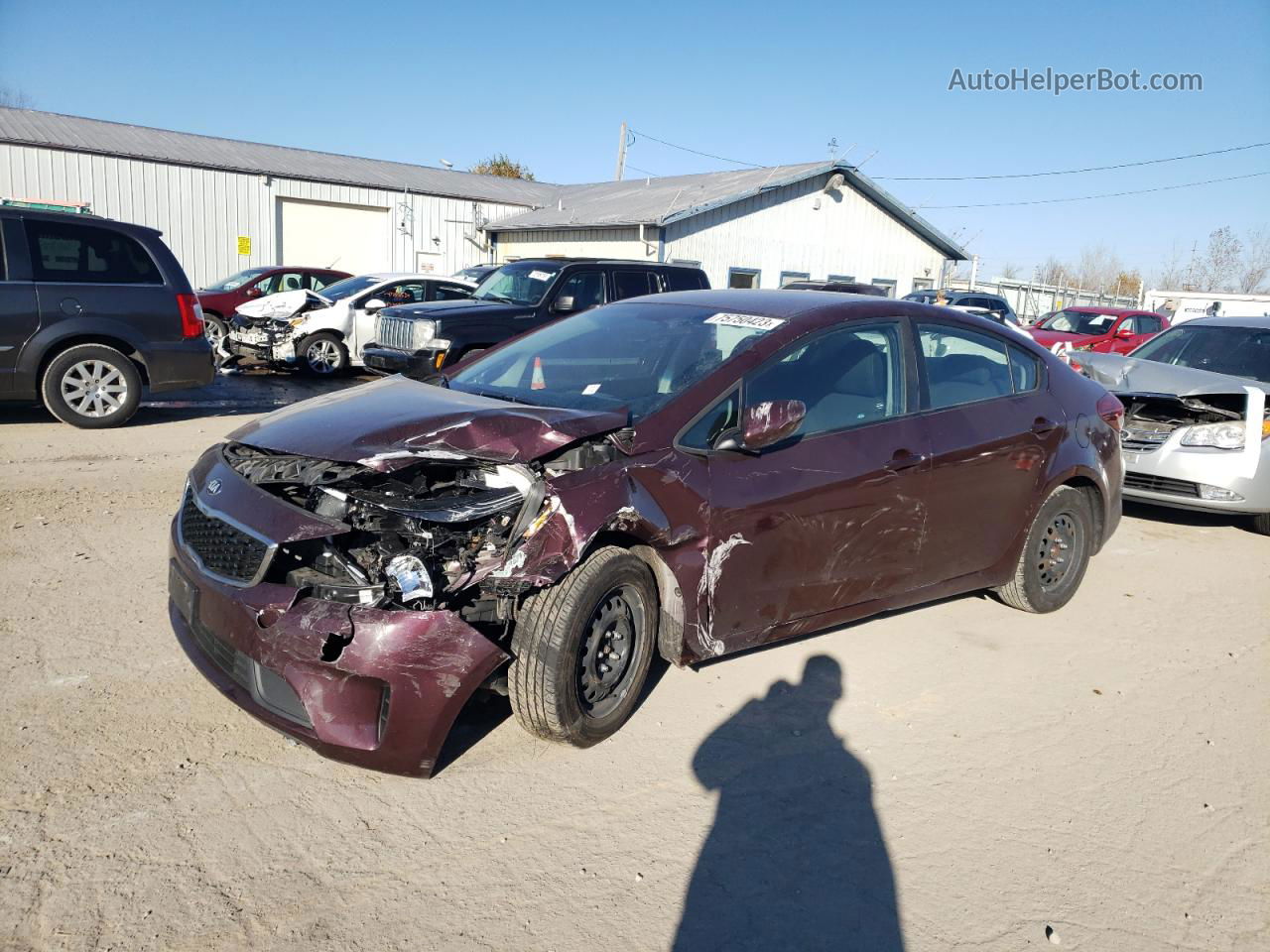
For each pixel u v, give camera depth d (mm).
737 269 24953
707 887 2865
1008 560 4969
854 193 27250
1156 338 9078
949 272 30641
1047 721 4086
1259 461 6957
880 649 4723
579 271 11141
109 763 3248
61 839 2842
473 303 10656
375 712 2986
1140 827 3326
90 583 4836
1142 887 2996
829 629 4918
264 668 3045
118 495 6551
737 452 3701
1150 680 4570
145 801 3059
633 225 22891
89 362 8797
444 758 3451
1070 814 3381
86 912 2559
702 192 25172
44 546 5355
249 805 3086
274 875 2770
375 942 2537
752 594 3836
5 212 8336
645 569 3521
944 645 4832
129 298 8844
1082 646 4945
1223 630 5316
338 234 26547
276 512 3131
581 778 3377
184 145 25547
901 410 4383
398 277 15156
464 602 3184
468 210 28453
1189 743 3963
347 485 3266
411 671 2965
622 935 2633
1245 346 8289
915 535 4379
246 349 14344
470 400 3836
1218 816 3422
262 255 25125
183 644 3441
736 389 3859
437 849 2941
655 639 3686
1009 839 3211
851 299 4543
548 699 3285
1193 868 3109
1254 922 2863
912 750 3768
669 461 3559
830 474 3988
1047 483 4980
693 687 4145
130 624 4367
